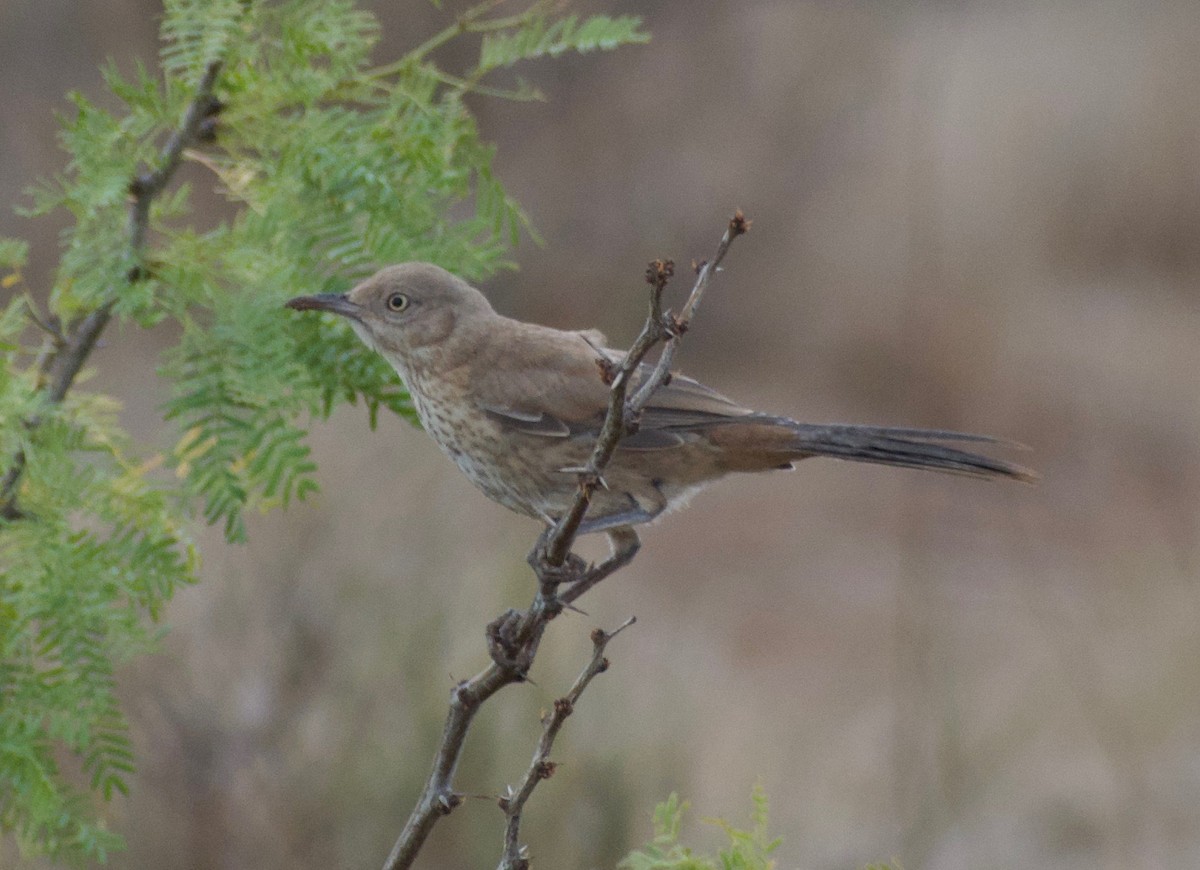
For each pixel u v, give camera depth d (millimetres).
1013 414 25078
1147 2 34156
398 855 4984
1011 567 19844
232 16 5137
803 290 27062
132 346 18578
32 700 4793
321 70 5473
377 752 10859
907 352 25547
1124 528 21531
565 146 27016
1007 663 16297
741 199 27406
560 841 10953
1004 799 13695
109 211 5105
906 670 15016
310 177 5191
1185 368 26016
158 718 10367
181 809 10188
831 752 15430
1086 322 27438
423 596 11586
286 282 5016
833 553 21141
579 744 11477
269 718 10586
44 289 19547
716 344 26703
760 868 4898
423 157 5289
